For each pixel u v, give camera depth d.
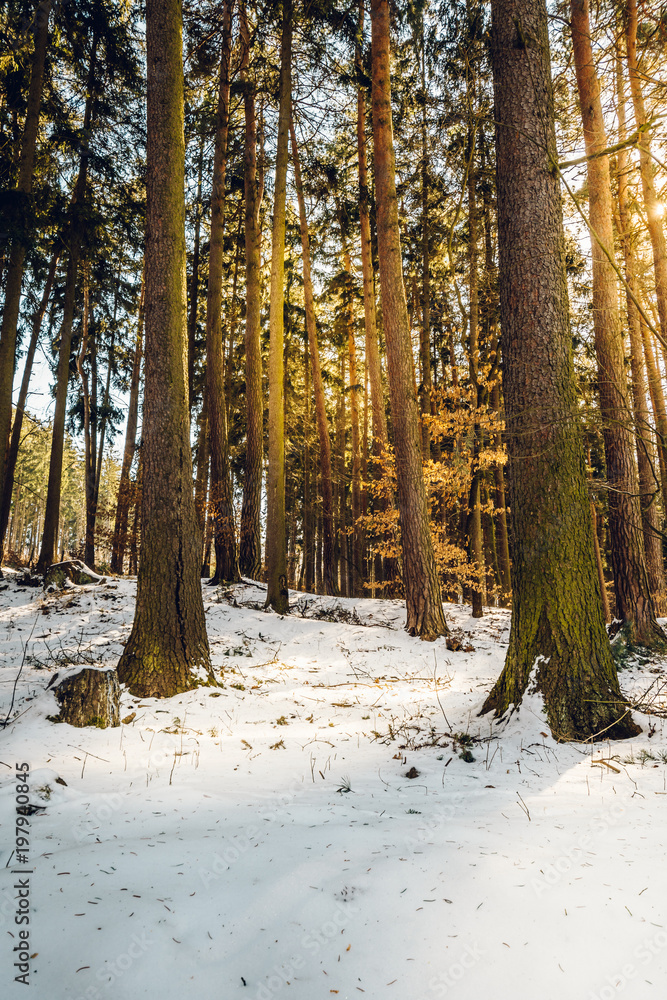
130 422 21.47
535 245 5.47
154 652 6.52
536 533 5.23
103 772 4.12
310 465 30.20
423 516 11.70
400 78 15.87
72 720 5.13
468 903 2.10
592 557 5.22
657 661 8.16
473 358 14.42
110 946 1.90
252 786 3.91
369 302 16.33
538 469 5.28
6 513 16.17
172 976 1.79
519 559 5.37
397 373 11.88
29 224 11.98
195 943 1.95
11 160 13.59
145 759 4.49
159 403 7.03
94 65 14.84
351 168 19.06
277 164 13.15
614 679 4.97
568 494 5.21
